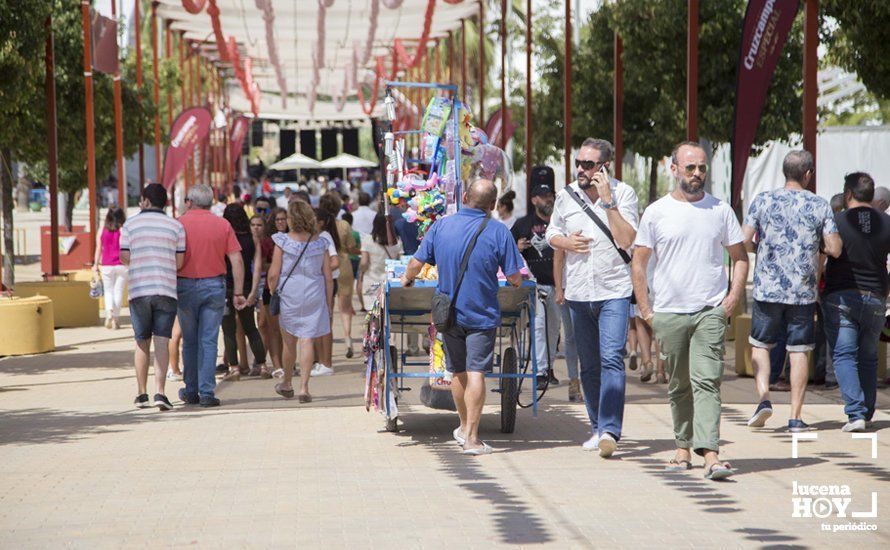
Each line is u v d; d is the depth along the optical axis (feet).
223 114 265.75
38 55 78.54
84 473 35.86
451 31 201.98
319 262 52.65
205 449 39.99
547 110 138.00
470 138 47.57
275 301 52.39
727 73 92.58
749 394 51.98
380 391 43.73
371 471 35.94
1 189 93.50
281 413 48.73
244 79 193.26
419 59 165.78
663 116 107.86
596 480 34.37
